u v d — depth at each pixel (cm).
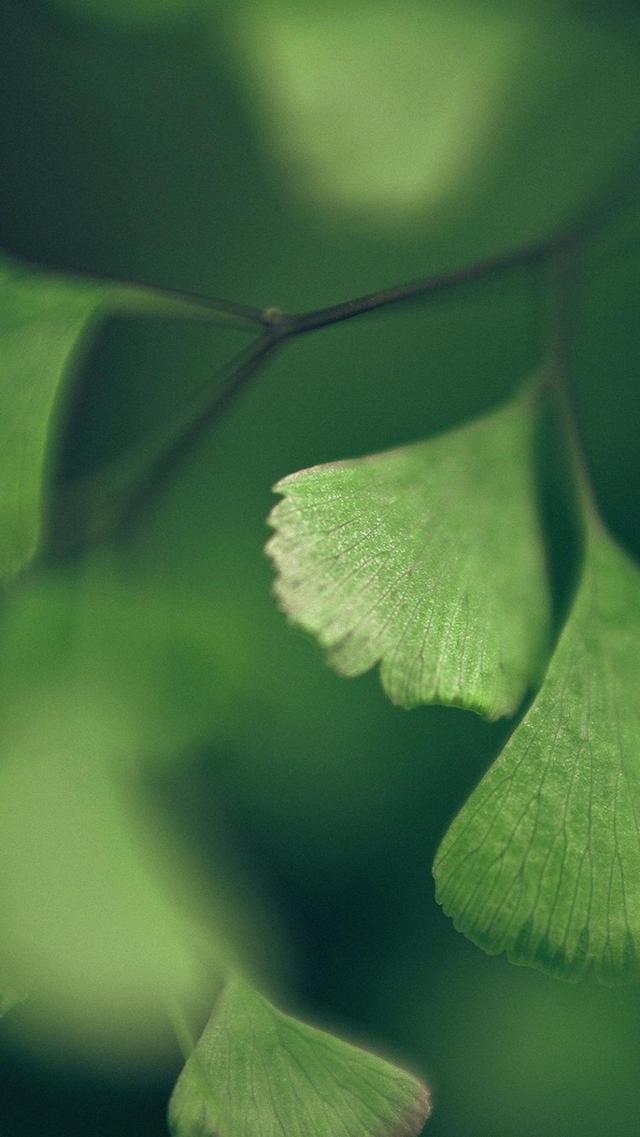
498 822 11
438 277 12
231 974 11
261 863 13
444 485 11
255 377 14
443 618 11
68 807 11
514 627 11
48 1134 12
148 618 12
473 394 14
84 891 10
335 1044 11
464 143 14
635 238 13
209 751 13
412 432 14
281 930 13
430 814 13
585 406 14
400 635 11
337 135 14
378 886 13
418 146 14
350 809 13
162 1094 13
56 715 12
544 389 12
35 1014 12
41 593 12
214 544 13
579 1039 13
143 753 12
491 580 11
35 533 11
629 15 14
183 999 11
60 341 12
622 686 11
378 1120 11
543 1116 13
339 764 13
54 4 14
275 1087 11
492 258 12
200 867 12
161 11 14
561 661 11
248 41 14
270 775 13
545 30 14
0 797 11
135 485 12
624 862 11
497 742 13
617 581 12
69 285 12
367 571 11
